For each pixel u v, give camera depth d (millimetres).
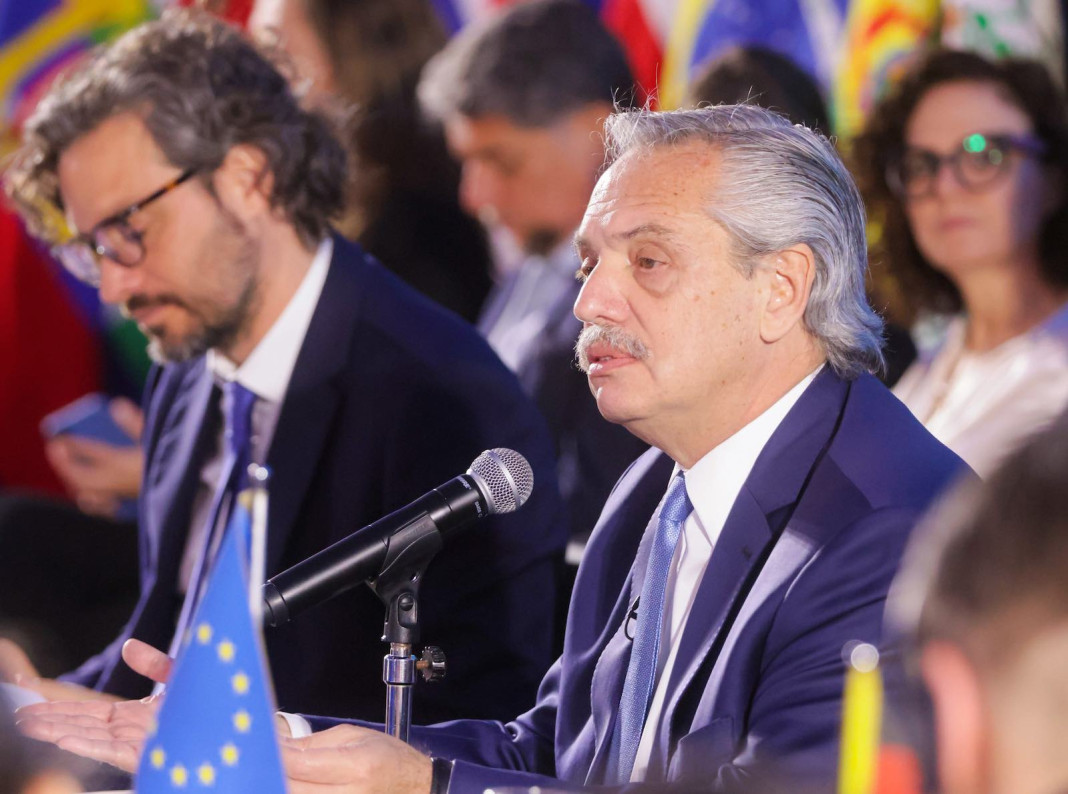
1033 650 2482
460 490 6492
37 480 17250
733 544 6535
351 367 9172
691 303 6543
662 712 6590
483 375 9266
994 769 2508
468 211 15492
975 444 11008
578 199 13891
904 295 12289
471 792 6121
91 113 8930
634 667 6723
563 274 14133
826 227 6609
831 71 16438
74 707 6496
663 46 17250
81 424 13578
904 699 3297
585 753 6945
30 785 3344
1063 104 11695
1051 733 2467
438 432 9016
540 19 13656
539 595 9133
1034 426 2756
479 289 15586
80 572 12359
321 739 6234
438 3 17906
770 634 6203
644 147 6848
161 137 8906
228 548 4336
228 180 9094
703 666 6414
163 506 9914
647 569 6918
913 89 11914
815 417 6645
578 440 12359
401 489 8969
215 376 9922
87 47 18031
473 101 13664
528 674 8922
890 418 6668
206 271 9078
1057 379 10961
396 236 15156
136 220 8984
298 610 6289
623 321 6645
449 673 8820
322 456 9094
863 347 6746
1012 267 11664
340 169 9711
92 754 5840
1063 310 11312
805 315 6645
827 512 6344
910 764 3131
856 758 3188
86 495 13516
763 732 6039
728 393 6668
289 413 9117
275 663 8844
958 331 12141
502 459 6586
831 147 6871
